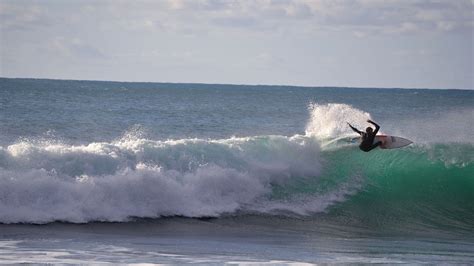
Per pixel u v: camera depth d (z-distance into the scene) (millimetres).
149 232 58562
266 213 69000
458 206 76062
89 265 44844
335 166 77688
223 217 66312
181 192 66438
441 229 68562
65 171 63844
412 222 70750
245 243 56375
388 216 72125
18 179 59750
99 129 134500
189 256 49375
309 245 56875
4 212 57750
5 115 154000
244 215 67625
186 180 68125
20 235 53625
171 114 192250
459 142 82812
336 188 75750
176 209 65125
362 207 73625
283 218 68188
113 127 140625
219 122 170875
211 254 50594
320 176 76500
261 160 75188
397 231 66688
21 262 44969
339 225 67562
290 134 148125
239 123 169750
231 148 74812
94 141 114625
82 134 123812
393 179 78062
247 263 47531
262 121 179625
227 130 150250
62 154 64875
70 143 110688
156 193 64688
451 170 79312
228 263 47281
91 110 188125
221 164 72625
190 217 64938
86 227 58156
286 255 51469
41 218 58344
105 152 67500
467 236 65562
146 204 63969
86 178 62500
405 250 56062
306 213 70688
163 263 46438
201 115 194375
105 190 62562
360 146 71688
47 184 60438
